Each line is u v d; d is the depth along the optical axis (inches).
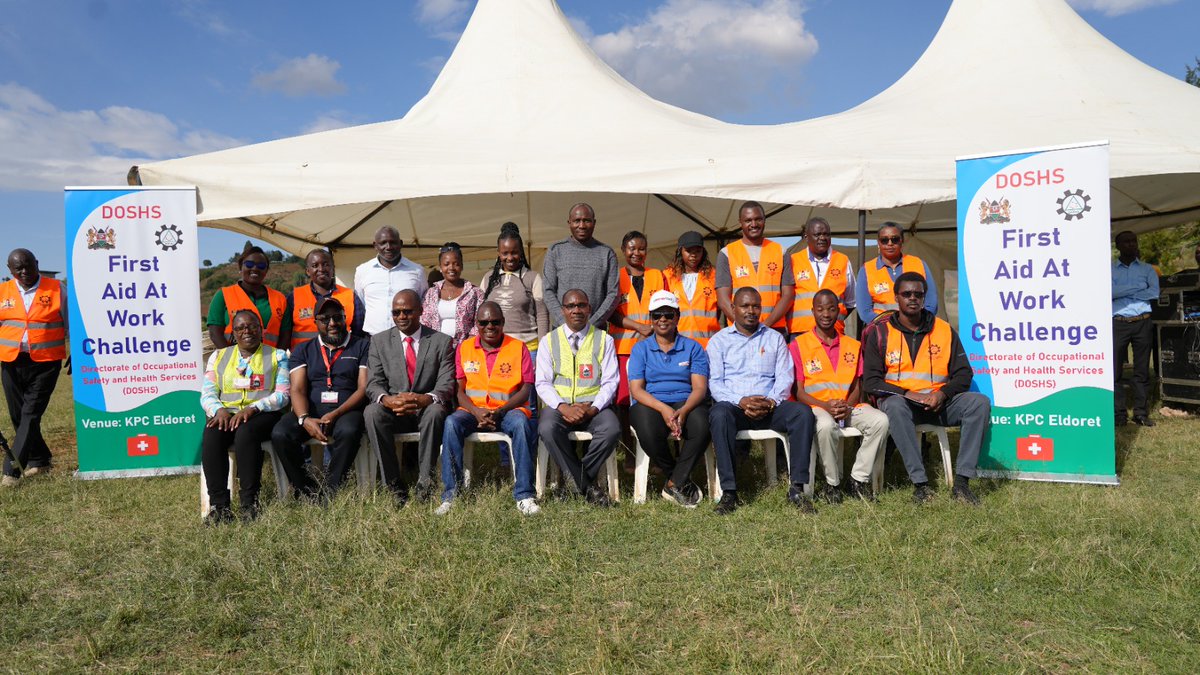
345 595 120.3
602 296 199.8
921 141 251.4
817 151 234.2
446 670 96.2
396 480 171.6
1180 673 92.4
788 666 94.6
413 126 287.6
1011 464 187.2
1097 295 178.1
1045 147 181.3
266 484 187.8
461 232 410.0
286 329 213.5
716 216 402.0
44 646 106.7
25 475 208.7
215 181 221.6
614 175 225.6
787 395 177.5
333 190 222.5
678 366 178.4
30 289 213.3
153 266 200.2
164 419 201.8
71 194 196.5
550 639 106.0
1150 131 254.5
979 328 189.3
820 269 210.8
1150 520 144.7
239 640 106.9
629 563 133.3
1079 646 100.3
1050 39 322.0
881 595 117.2
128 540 149.2
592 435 170.1
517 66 296.5
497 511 157.4
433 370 176.7
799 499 164.9
